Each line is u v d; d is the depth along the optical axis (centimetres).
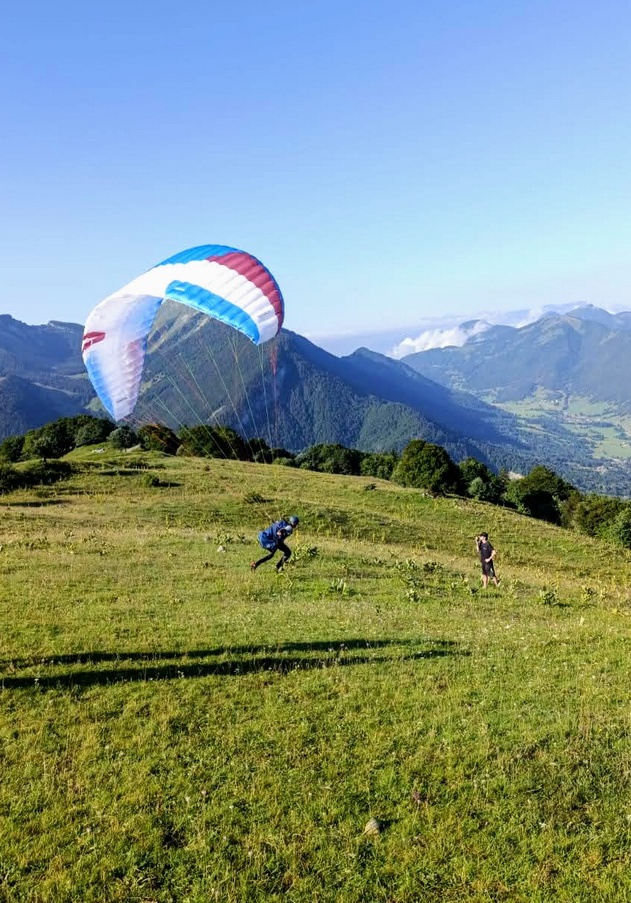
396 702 1077
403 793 816
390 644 1410
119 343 1958
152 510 4488
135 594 1830
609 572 4541
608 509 7669
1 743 912
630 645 1474
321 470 10150
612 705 1079
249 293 1975
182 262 2042
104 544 2744
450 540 4875
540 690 1146
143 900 644
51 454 9125
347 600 1939
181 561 2398
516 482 9325
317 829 745
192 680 1144
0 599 1688
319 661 1273
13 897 638
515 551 4912
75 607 1631
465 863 695
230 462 7600
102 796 797
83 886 658
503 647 1438
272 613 1661
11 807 774
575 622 1842
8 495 4862
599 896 654
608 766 874
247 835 736
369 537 4522
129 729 961
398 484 7519
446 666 1266
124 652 1281
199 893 653
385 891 659
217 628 1473
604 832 745
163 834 736
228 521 4394
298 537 3659
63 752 896
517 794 812
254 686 1130
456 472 7588
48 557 2341
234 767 866
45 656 1235
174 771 854
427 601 2016
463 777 851
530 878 680
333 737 952
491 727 984
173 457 7375
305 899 649
